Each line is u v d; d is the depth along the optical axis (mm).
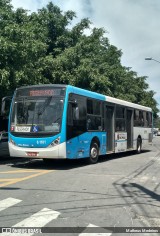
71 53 24312
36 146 14359
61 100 14375
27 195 9156
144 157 20719
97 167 15352
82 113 15562
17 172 13641
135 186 10641
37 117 14555
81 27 27016
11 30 16594
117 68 32562
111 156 21375
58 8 26953
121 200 8734
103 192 9656
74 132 14828
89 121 16234
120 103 20125
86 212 7527
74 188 10172
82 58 25172
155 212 7645
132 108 22172
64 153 14141
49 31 26047
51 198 8812
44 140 14219
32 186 10438
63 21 26375
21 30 17047
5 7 18141
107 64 29766
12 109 15234
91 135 16391
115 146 19219
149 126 26000
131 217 7203
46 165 16266
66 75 23812
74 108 14828
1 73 16484
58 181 11383
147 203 8469
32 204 8172
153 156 21484
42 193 9414
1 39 16109
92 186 10531
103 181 11477
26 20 20031
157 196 9273
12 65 17266
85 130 15812
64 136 14156
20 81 18141
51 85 14727
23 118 14812
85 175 12805
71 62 24328
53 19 26125
